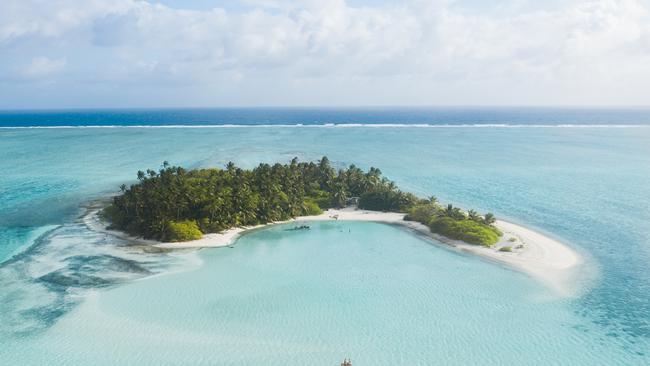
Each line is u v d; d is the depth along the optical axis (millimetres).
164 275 88625
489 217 119312
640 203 148500
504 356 62125
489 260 97938
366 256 101312
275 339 65875
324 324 70438
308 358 61406
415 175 197875
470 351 63344
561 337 66812
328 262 97312
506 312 74375
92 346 63250
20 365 58656
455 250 105062
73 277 86312
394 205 141500
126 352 61938
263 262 96938
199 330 68062
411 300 78812
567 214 134750
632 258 98375
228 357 61312
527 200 152875
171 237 108062
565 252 101875
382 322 71062
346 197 147500
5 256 97000
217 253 101875
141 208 114750
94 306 74750
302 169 161375
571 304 77250
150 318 71312
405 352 63031
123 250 101938
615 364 60312
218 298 78812
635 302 77750
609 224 124312
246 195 126062
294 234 117375
